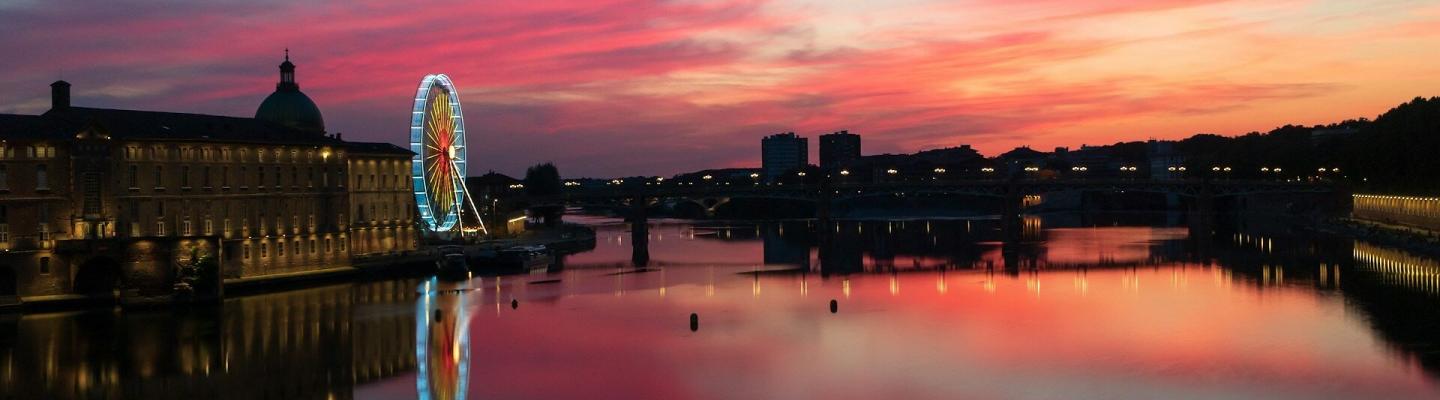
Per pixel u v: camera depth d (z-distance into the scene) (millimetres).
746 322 155250
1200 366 123688
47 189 164625
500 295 185875
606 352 134875
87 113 183375
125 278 165000
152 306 164625
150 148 175625
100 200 168500
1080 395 112688
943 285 196375
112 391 116312
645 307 171125
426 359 131375
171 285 167250
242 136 193000
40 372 124188
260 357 132250
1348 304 164000
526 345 139500
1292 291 179875
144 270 165625
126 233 172375
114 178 170375
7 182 161125
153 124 184625
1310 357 127188
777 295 184875
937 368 124812
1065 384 116875
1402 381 115938
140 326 150125
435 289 193750
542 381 120625
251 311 164000
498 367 127125
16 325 150250
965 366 125562
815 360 129375
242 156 189625
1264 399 110375
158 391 116188
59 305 163125
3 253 159000
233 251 187500
